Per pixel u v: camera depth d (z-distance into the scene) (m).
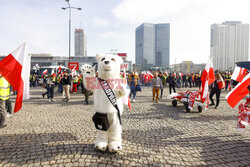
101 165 2.97
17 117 6.04
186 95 7.45
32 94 12.47
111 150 3.31
